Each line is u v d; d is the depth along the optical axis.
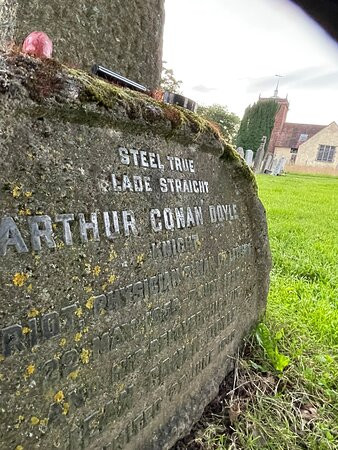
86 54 1.61
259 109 30.41
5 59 0.87
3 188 0.85
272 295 2.98
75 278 1.00
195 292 1.57
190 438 1.57
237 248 1.96
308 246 4.65
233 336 2.00
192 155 1.60
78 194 1.03
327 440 1.62
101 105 1.07
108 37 1.68
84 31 1.59
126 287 1.18
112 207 1.13
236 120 35.06
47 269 0.93
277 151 38.53
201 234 1.61
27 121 0.91
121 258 1.16
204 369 1.72
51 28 1.49
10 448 0.88
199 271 1.59
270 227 5.73
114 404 1.17
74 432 1.04
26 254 0.88
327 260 4.11
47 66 0.95
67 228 0.98
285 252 4.31
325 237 5.32
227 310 1.90
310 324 2.58
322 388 1.95
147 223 1.28
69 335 0.99
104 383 1.12
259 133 30.47
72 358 1.01
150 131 1.33
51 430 0.97
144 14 1.81
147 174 1.30
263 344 2.17
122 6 1.70
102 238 1.09
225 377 1.95
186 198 1.52
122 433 1.22
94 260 1.06
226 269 1.85
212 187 1.75
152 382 1.34
